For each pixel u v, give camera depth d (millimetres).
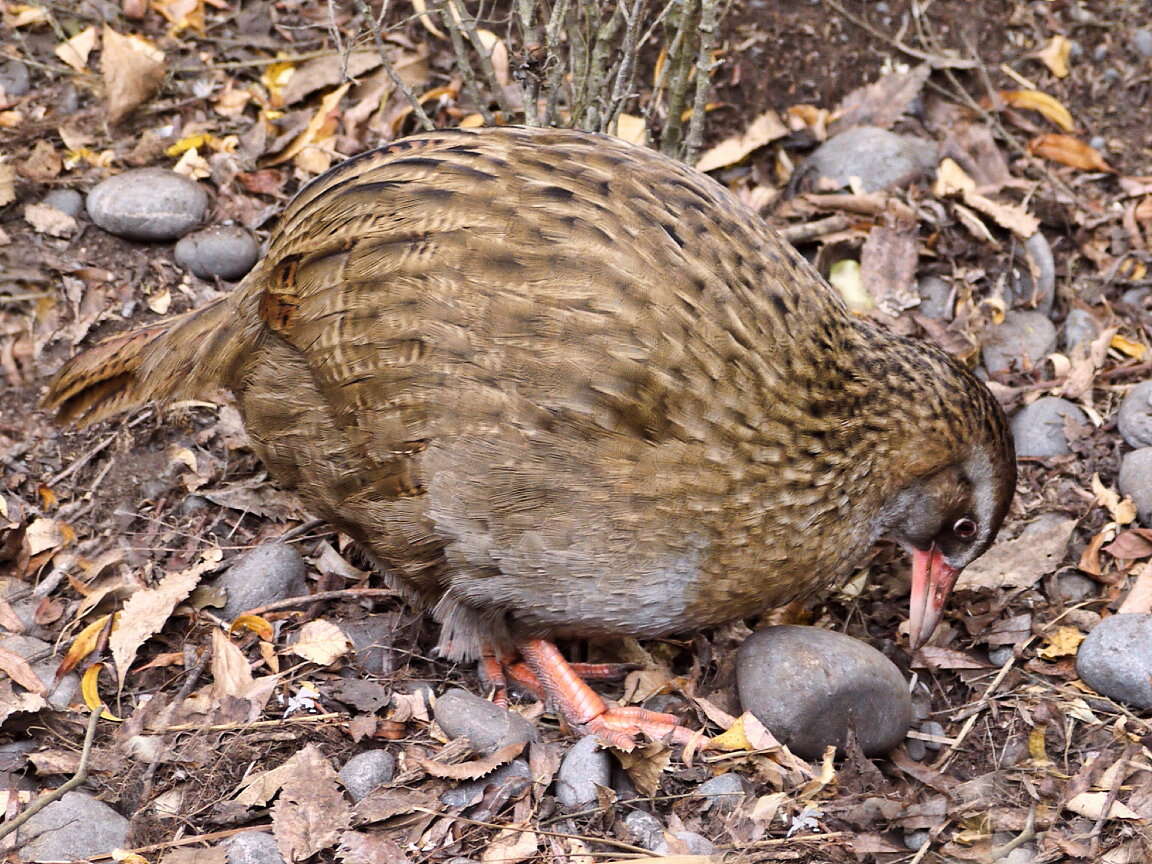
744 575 6594
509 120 8688
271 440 6914
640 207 6430
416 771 6441
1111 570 7766
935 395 6742
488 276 6234
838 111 9891
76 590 7387
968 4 10422
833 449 6570
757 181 9578
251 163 9227
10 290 8492
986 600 7609
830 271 9094
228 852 6055
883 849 6188
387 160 6801
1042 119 10086
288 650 7086
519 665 7234
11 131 9133
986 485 6934
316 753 6508
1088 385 8586
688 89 9664
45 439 8008
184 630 7227
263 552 7496
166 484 7906
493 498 6309
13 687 6824
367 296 6383
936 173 9555
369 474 6535
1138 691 6914
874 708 6555
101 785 6410
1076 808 6465
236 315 7016
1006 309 9039
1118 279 9297
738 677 6766
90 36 9648
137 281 8625
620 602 6562
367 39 9258
